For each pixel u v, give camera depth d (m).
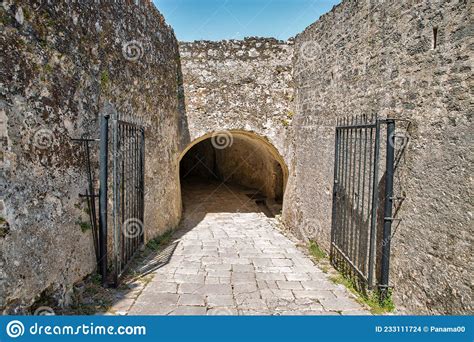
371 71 4.14
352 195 4.50
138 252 5.30
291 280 4.54
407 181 3.35
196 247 6.25
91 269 3.85
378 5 4.00
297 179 7.43
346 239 4.56
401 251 3.41
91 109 3.82
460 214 2.71
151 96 5.98
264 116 8.12
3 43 2.48
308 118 6.74
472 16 2.64
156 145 6.36
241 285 4.32
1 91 2.45
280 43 8.05
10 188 2.53
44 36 2.96
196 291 4.06
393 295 3.52
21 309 2.63
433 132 3.03
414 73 3.30
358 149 4.48
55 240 3.10
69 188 3.37
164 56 6.80
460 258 2.70
